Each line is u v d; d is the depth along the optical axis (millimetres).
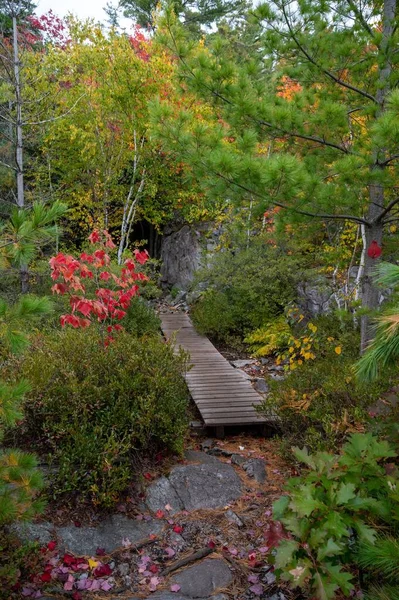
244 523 3498
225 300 9969
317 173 4852
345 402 4145
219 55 5016
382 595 2047
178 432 4262
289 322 8930
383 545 1988
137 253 5977
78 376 4273
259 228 9633
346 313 5316
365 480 2486
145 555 3160
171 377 4566
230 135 5020
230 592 2795
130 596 2777
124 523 3449
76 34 10211
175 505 3688
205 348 8766
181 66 5000
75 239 12680
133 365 4414
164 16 4879
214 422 5168
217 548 3230
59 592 2762
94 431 3797
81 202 11273
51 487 3537
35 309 2297
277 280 9211
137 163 11297
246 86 4844
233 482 4031
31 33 11031
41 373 4102
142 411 4074
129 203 12609
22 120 8234
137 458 4070
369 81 5102
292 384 4758
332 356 6316
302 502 2174
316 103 5184
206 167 4188
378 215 4949
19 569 2812
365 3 4938
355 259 8148
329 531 2127
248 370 7797
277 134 5066
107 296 5605
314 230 5219
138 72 9680
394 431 2797
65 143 11172
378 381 3953
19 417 2385
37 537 3172
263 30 5043
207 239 13312
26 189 11820
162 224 16281
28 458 2492
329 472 2379
